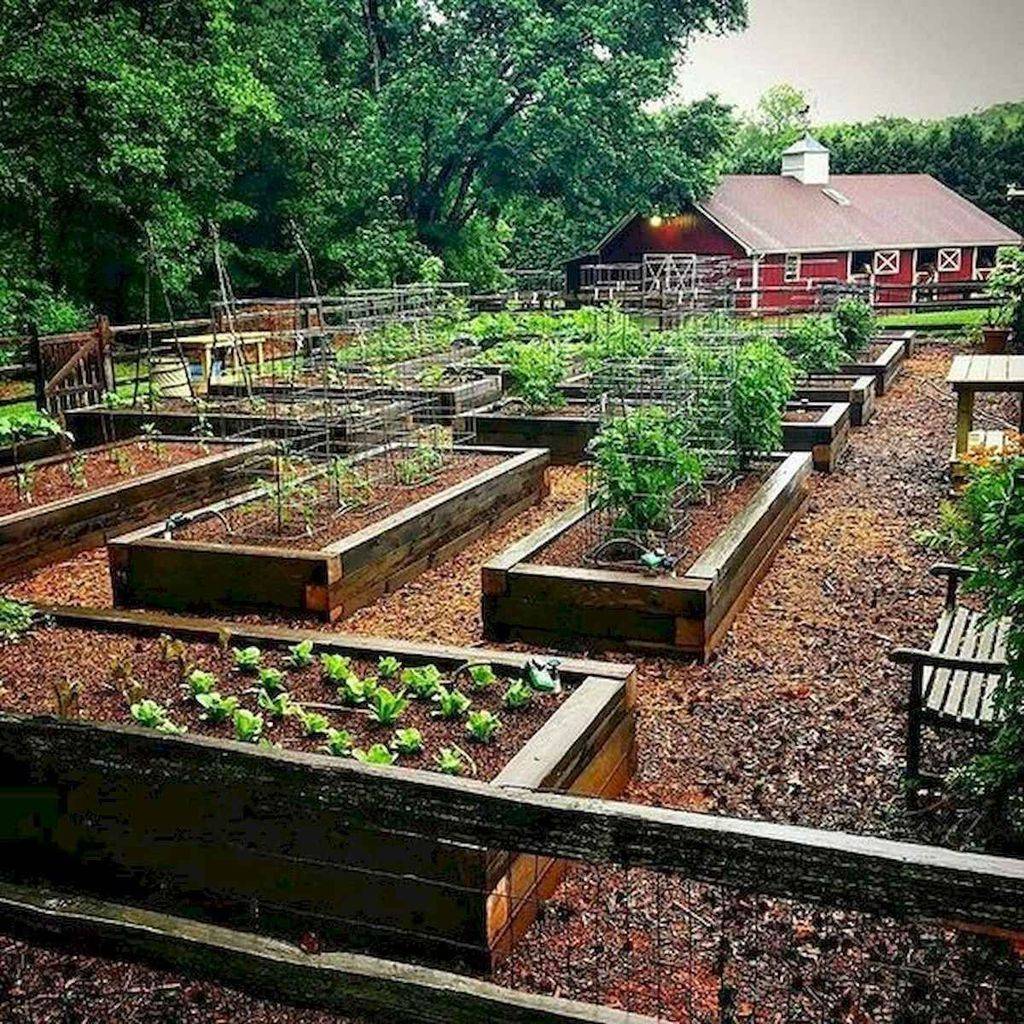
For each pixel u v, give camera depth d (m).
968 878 1.89
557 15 26.09
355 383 11.71
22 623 4.84
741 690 5.07
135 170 18.19
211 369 12.34
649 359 8.79
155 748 2.65
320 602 5.93
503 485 8.02
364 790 2.42
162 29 19.09
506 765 3.44
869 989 2.97
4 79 16.45
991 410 12.91
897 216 35.44
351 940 3.12
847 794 4.09
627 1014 2.23
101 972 3.08
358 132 25.28
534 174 27.75
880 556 7.22
